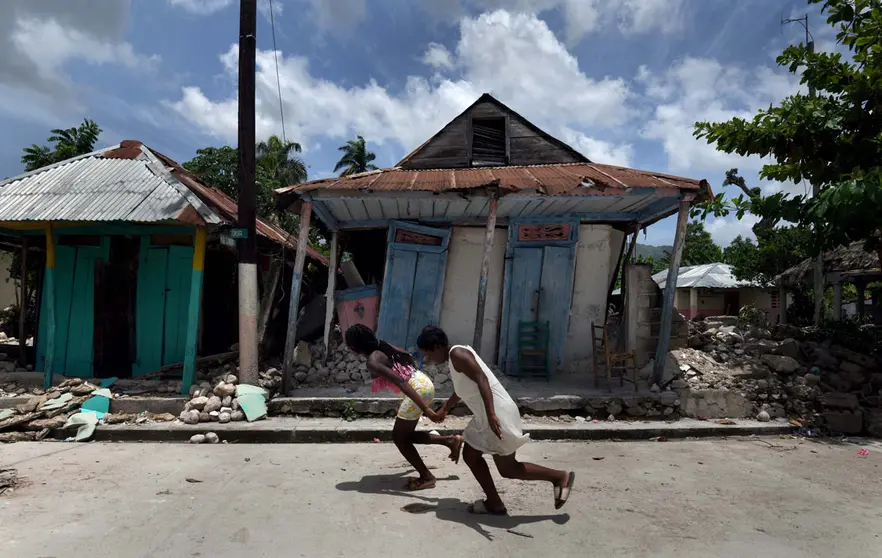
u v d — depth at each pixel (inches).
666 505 161.2
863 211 241.4
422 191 279.0
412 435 173.8
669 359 321.7
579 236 355.3
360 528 141.6
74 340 327.3
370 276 420.8
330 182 290.5
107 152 349.7
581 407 277.9
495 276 361.1
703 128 307.7
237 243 290.7
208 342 341.4
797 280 655.8
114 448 231.5
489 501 152.4
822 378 306.2
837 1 281.7
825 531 142.3
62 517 147.9
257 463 207.3
